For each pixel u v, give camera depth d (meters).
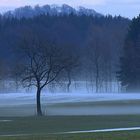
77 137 35.47
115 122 59.03
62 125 56.62
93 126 53.41
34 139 35.41
